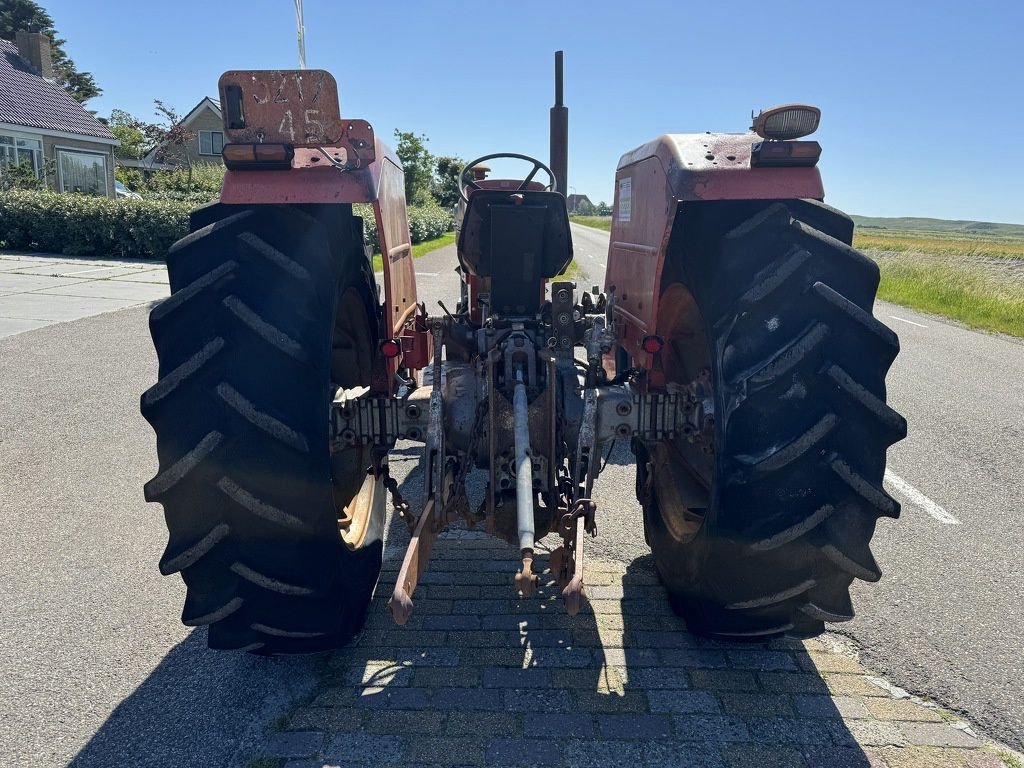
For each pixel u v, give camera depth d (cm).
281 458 232
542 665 289
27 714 264
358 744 247
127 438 569
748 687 279
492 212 327
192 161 4397
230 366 230
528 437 268
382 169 300
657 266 287
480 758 240
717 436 250
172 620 327
